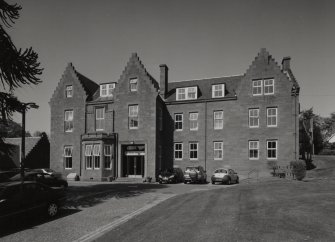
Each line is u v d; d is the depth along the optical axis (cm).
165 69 3519
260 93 2980
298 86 2970
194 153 3189
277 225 884
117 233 966
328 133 6975
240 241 786
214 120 3138
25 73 1340
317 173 2880
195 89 3278
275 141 2883
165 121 3334
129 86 3266
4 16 1325
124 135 3219
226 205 1288
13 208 1084
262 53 3016
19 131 6038
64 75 3575
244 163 2959
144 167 3130
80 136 3391
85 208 1472
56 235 994
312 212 982
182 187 2377
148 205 1520
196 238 849
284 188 1585
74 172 3356
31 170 2509
